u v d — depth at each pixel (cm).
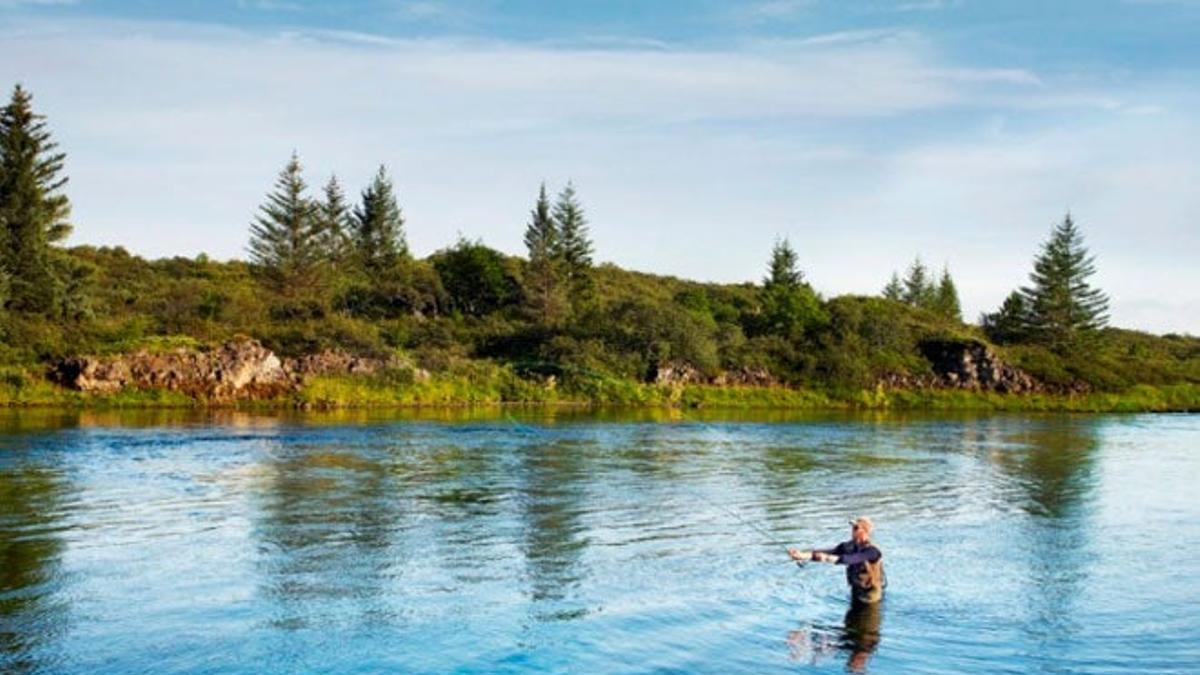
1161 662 1314
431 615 1445
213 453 3369
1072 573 1805
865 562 1563
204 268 10562
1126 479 3186
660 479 2941
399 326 7781
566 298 9231
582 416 5597
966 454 3916
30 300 6644
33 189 7075
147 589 1573
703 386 7431
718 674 1218
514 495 2580
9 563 1733
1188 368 10231
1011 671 1266
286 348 6362
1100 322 10831
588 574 1717
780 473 3159
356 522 2161
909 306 11325
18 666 1209
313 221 9350
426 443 3859
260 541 1948
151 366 5738
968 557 1934
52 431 3959
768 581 1688
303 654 1267
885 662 1283
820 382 7844
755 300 11094
